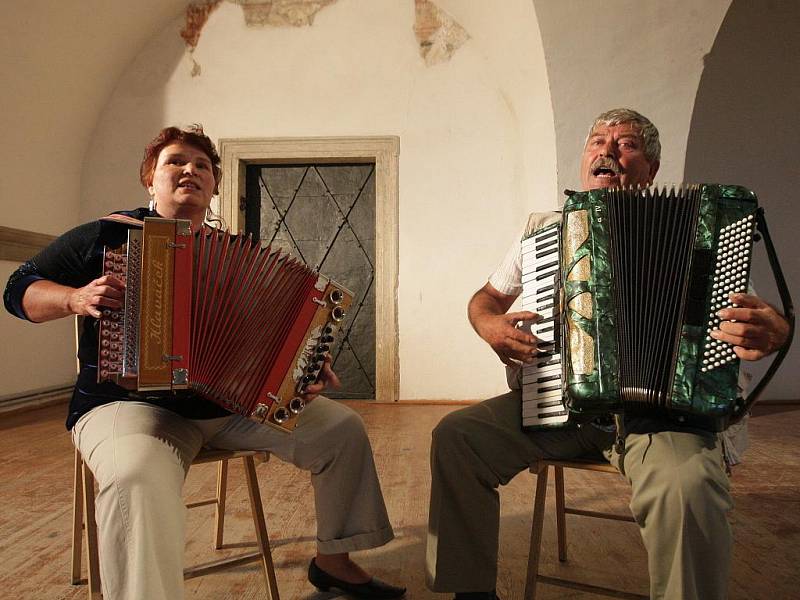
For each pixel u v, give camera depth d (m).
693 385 1.44
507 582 1.97
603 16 3.82
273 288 1.57
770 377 1.45
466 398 5.53
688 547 1.35
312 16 5.68
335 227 5.81
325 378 1.67
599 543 2.29
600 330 1.51
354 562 2.01
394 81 5.64
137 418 1.54
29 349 5.25
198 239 1.50
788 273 5.77
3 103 4.68
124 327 1.43
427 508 2.68
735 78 5.68
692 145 5.76
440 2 5.55
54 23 4.79
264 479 3.18
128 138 5.77
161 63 5.75
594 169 1.90
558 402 1.66
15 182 4.98
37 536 2.36
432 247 5.58
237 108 5.69
